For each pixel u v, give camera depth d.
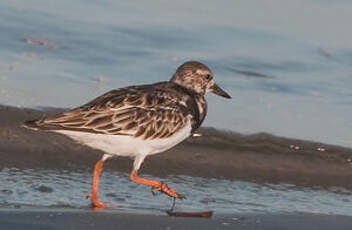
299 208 11.91
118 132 11.39
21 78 16.27
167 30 19.64
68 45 18.28
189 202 11.79
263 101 16.56
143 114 11.56
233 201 12.03
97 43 18.58
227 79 17.58
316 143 14.75
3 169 12.40
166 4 21.17
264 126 15.23
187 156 13.97
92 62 17.70
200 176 13.27
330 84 17.66
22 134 13.77
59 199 11.36
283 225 10.74
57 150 13.50
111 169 13.15
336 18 21.06
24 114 14.55
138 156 11.85
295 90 17.25
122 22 19.78
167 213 11.02
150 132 11.60
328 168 14.12
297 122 15.60
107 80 16.84
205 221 10.69
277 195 12.60
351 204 12.43
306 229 10.63
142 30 19.47
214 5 21.34
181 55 18.55
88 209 10.95
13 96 15.26
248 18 20.72
